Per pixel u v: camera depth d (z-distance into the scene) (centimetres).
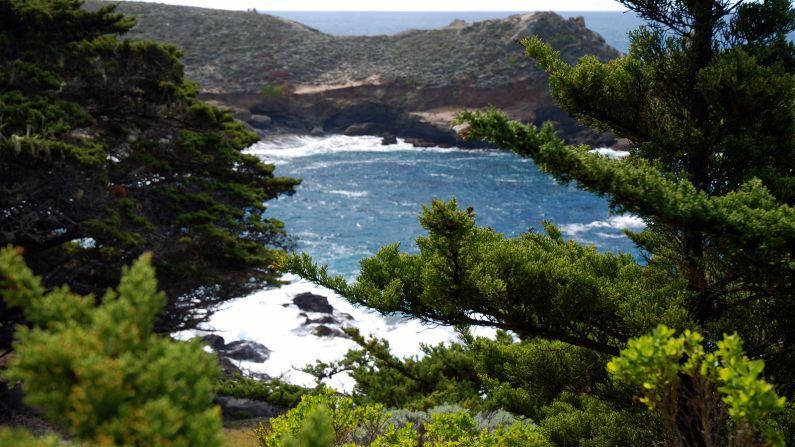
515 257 870
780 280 729
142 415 224
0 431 227
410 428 776
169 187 2348
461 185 8538
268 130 11531
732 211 725
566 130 11056
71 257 2309
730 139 886
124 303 257
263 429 906
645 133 991
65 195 2031
